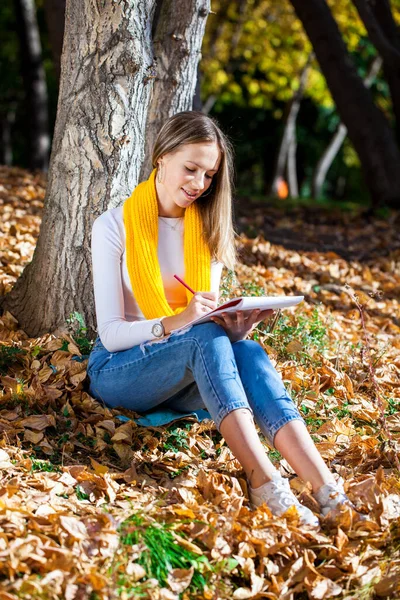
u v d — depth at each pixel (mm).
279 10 16750
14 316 4297
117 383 3324
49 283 4090
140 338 3150
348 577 2604
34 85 14523
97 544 2537
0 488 2752
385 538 2756
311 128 24922
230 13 16672
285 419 2938
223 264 3516
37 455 3176
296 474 3244
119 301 3305
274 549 2631
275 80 19031
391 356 4898
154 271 3279
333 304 6070
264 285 5793
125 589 2373
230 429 2871
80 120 3957
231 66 19188
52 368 3678
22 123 22031
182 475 3145
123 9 3844
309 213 10820
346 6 15273
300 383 4051
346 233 9297
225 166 3324
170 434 3414
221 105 22453
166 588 2455
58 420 3406
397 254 8266
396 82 11680
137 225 3301
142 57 3977
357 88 11266
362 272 7379
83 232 4031
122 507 2836
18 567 2350
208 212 3387
